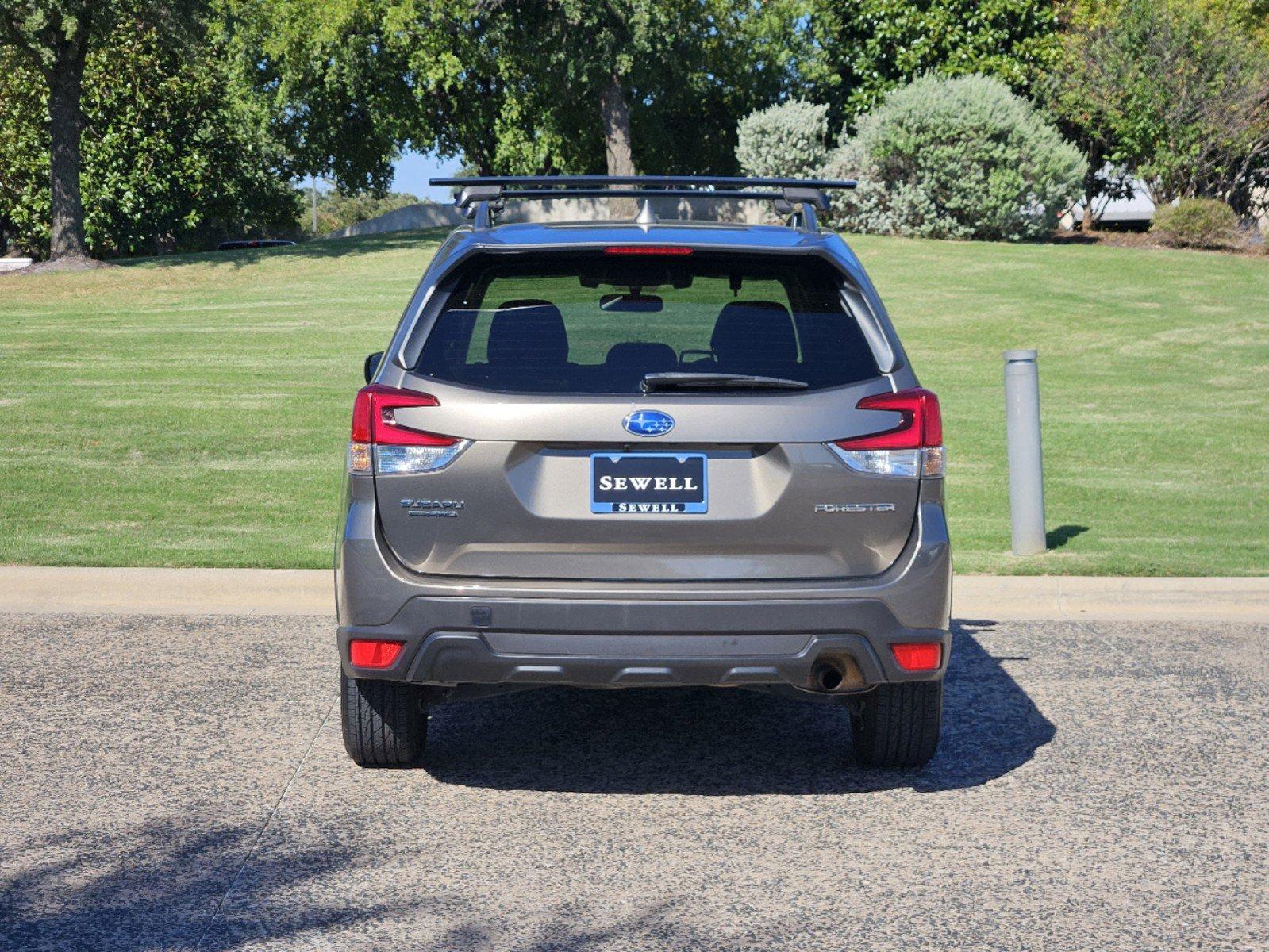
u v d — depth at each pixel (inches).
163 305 1037.8
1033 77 1466.5
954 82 1299.2
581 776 191.2
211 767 192.2
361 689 182.7
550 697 233.9
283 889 149.6
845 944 136.8
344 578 166.7
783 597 163.2
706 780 189.8
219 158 2030.0
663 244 170.2
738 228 183.8
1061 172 1264.8
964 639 274.5
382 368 169.6
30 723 211.5
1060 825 172.6
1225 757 201.2
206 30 1375.5
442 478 163.9
